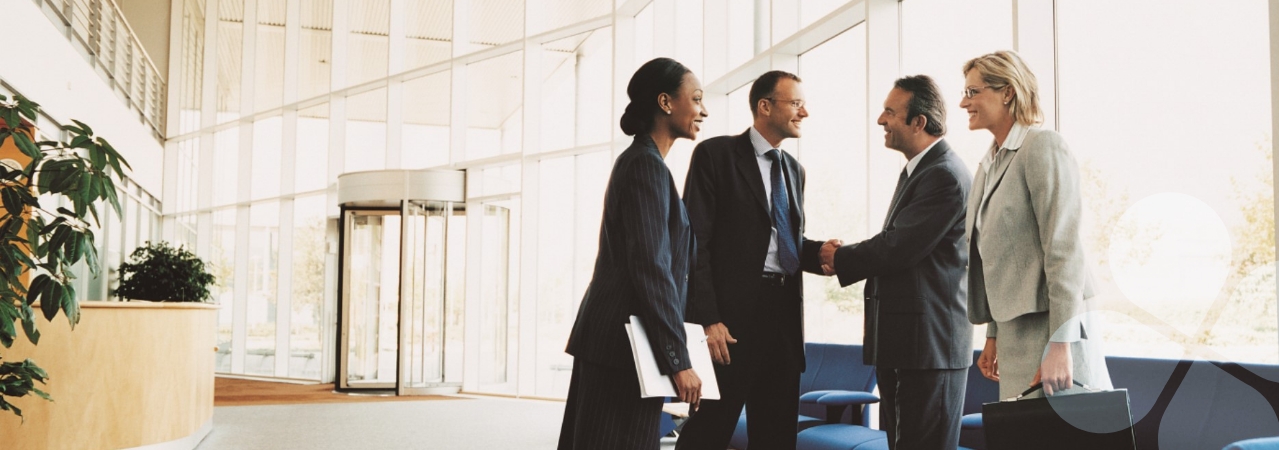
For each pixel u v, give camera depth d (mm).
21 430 5473
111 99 11898
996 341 2582
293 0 14039
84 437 5688
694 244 2312
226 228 15008
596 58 10039
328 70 13914
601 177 9969
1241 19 3449
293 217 13875
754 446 2982
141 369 6027
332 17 13281
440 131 12352
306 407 9477
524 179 10445
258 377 14039
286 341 13664
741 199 2977
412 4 12680
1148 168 3838
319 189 13570
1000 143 2570
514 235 10922
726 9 8000
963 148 5023
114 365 5871
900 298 2896
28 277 5875
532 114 10547
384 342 11367
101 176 3977
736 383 2906
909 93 3016
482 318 10992
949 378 2881
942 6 5227
